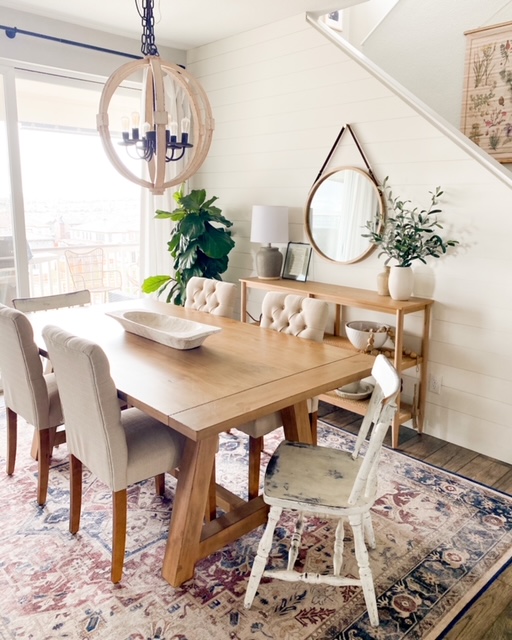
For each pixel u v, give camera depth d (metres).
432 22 3.76
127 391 1.88
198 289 3.30
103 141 2.15
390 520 2.39
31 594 1.91
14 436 2.68
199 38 4.20
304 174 3.79
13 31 3.55
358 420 3.52
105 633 1.73
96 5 3.48
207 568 2.06
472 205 2.91
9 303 3.92
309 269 3.85
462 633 1.75
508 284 2.83
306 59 3.62
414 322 3.25
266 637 1.72
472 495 2.61
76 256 5.47
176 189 4.63
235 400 1.81
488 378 2.98
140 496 2.56
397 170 3.23
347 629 1.76
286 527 2.34
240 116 4.19
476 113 3.60
